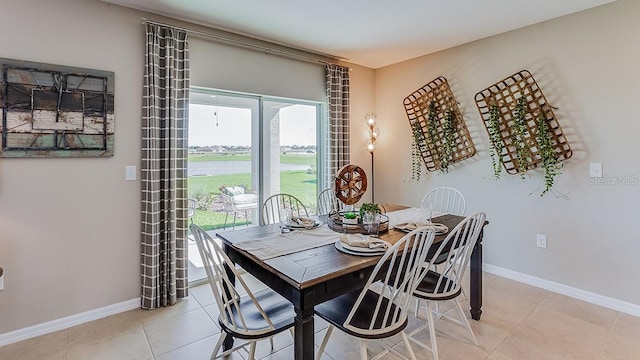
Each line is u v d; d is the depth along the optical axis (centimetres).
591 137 272
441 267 325
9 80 215
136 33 264
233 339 210
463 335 227
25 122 221
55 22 231
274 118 370
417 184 409
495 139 328
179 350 213
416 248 169
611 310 262
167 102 273
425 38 338
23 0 220
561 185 291
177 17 282
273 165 371
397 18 289
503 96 323
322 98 400
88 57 244
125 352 211
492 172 339
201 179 320
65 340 225
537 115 300
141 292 271
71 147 238
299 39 339
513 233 325
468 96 353
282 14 279
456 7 268
